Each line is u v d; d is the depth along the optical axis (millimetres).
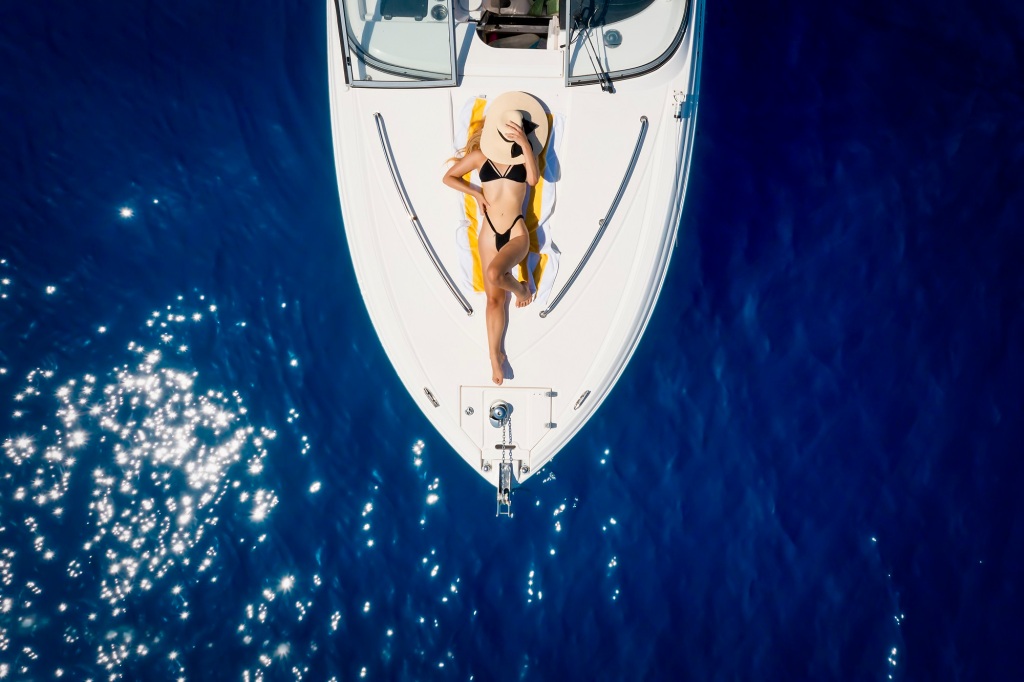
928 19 8047
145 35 7922
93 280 7547
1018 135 7887
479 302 6773
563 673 6984
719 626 7094
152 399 7387
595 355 6793
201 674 6922
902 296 7613
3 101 7773
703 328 7535
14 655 6891
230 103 7828
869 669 7027
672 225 6887
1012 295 7605
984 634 7094
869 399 7457
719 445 7359
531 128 6773
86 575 7062
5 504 7141
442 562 7141
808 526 7258
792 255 7660
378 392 7430
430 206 6812
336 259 7621
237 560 7125
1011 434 7418
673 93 6891
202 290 7562
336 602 7070
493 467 6848
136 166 7738
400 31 6703
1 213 7582
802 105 7906
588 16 6781
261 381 7422
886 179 7785
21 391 7324
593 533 7199
